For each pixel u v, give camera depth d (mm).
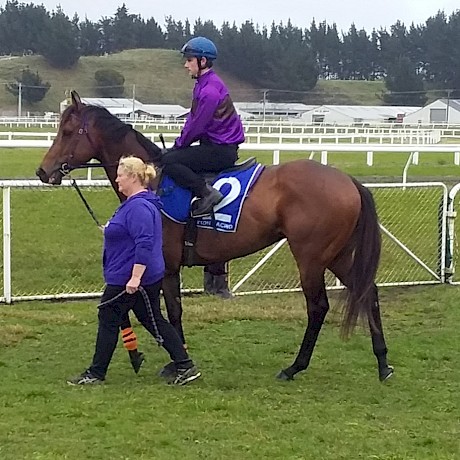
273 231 5414
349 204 5262
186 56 5379
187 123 5406
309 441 4191
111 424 4398
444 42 94938
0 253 9570
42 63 86375
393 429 4422
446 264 8938
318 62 107875
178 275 5621
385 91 92562
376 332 5434
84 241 10305
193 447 4078
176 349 5254
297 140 28219
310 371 5645
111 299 5145
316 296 5410
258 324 7027
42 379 5320
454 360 5969
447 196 8891
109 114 5770
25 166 18234
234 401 4863
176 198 5445
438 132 33344
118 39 107875
